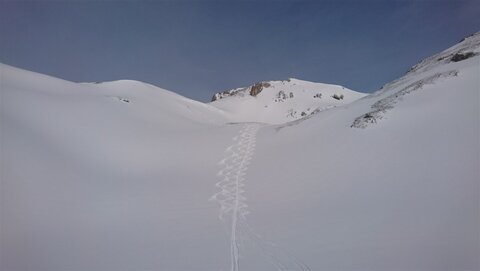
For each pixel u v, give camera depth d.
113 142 28.12
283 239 12.95
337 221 13.60
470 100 20.80
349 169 19.12
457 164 15.27
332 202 15.72
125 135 30.84
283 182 20.45
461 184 13.63
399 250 10.58
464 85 23.28
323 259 10.98
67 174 19.52
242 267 11.15
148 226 15.38
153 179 23.52
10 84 29.92
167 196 19.95
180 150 31.28
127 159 26.39
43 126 23.95
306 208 15.74
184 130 40.38
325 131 28.00
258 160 27.41
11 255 11.62
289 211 15.82
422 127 20.30
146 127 36.16
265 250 12.27
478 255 9.40
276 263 11.20
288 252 11.86
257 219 15.55
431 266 9.47
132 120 36.72
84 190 18.64
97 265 11.57
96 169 22.44
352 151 21.44
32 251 12.10
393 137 20.80
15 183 16.09
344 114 31.17
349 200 15.47
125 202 18.45
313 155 23.56
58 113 27.66
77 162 21.94
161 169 26.22
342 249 11.38
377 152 19.88
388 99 27.38
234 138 36.41
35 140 21.02
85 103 34.56
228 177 24.00
